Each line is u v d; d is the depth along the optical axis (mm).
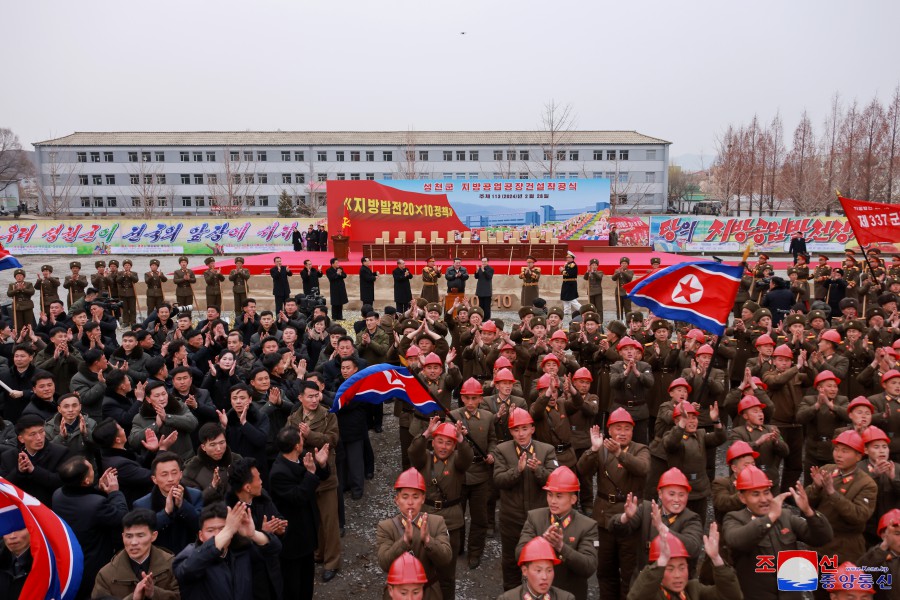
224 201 64375
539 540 4297
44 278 18562
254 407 7355
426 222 30203
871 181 48656
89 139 67125
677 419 7016
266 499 5641
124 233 40344
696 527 5352
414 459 6555
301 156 67125
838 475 6066
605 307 23172
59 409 6832
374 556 7566
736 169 56625
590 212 30750
